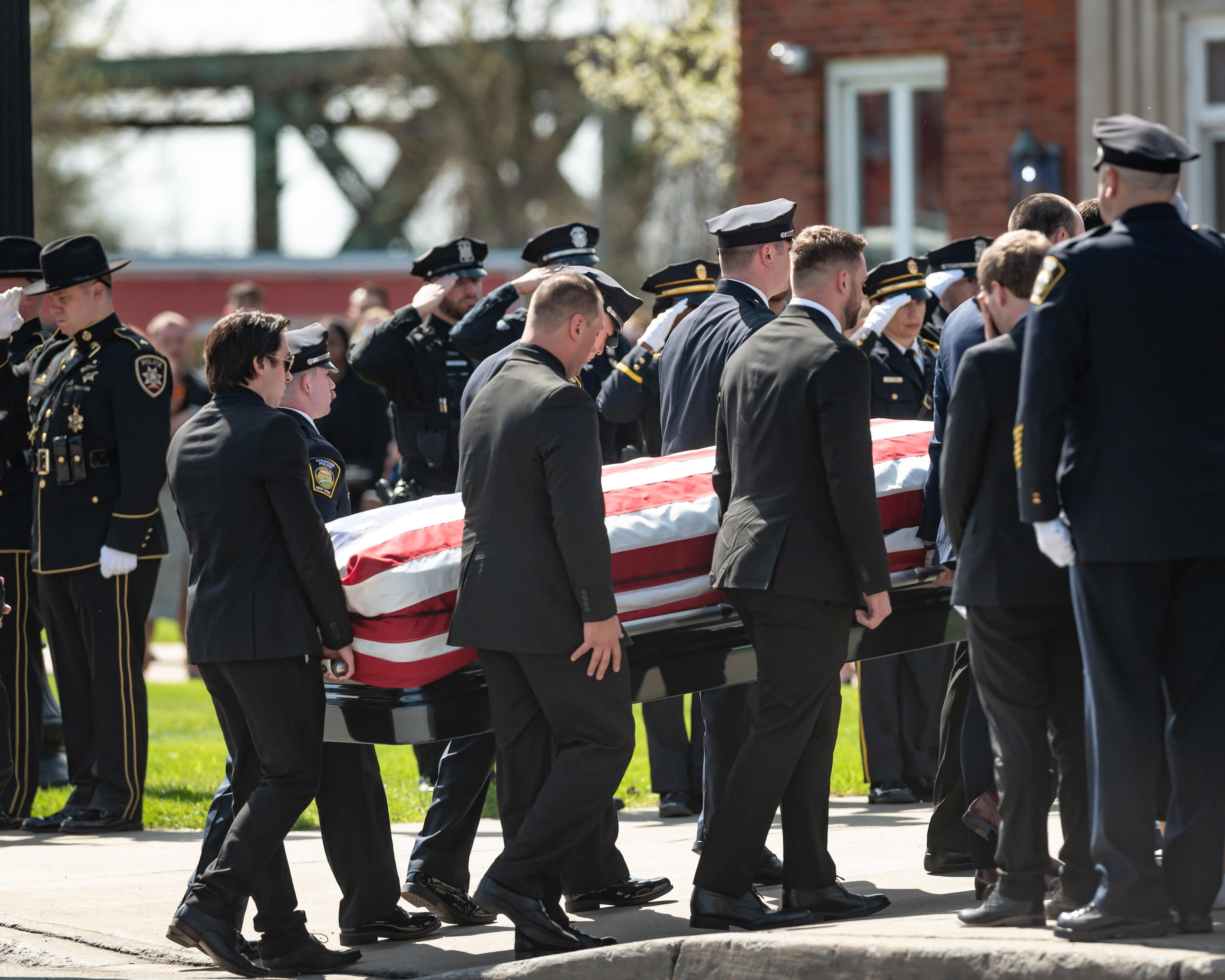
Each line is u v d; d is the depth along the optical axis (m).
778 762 15.18
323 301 65.56
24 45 25.94
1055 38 42.22
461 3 110.31
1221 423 12.77
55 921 17.19
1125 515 12.62
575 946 15.00
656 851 20.42
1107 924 12.56
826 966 12.67
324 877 19.36
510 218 111.94
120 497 22.55
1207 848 12.70
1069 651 14.05
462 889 17.19
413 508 16.66
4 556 23.80
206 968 15.62
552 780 14.91
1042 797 13.84
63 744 26.94
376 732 15.81
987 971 12.05
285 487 15.14
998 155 43.19
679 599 16.45
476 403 15.36
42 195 116.19
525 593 14.78
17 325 22.91
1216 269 12.84
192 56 120.12
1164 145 12.94
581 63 90.69
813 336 15.16
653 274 22.09
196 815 23.83
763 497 15.29
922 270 23.31
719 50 83.00
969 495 14.04
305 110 121.12
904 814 22.48
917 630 17.42
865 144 45.75
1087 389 12.86
